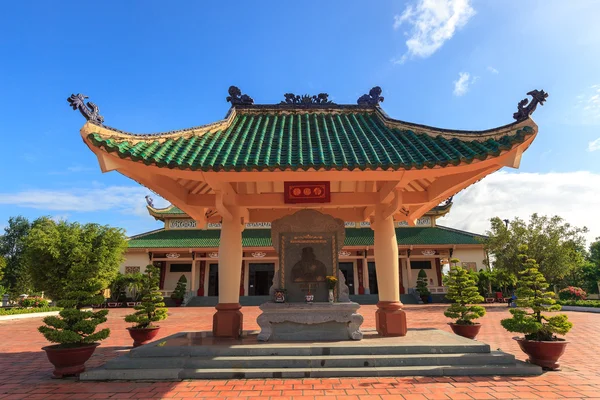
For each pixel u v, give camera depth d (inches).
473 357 314.7
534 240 1110.4
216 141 346.3
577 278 1667.1
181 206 404.8
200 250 1503.4
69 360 315.3
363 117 449.1
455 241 1498.5
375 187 426.9
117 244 1114.7
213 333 396.8
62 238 1039.0
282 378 294.4
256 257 1529.3
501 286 1369.3
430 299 1405.0
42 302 1310.3
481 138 300.4
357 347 325.1
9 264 1644.9
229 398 249.4
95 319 334.3
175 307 1352.1
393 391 260.2
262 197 412.2
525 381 285.9
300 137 364.5
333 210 482.0
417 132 351.9
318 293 400.8
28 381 306.0
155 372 297.9
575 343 496.4
